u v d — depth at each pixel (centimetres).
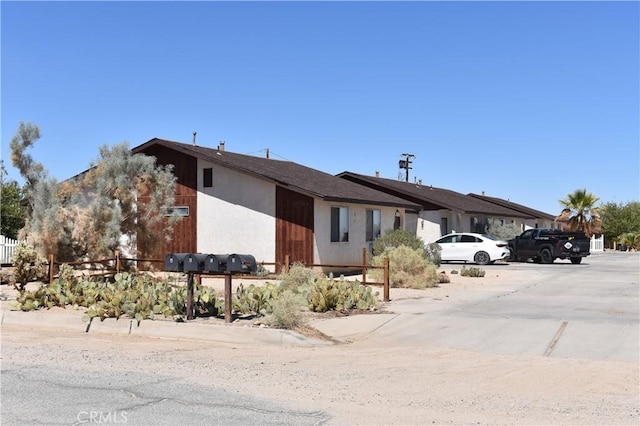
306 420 640
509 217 4956
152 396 727
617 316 1365
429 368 897
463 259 3381
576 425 639
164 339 1139
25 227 2062
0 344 1066
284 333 1088
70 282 1455
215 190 2539
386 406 699
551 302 1617
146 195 2389
